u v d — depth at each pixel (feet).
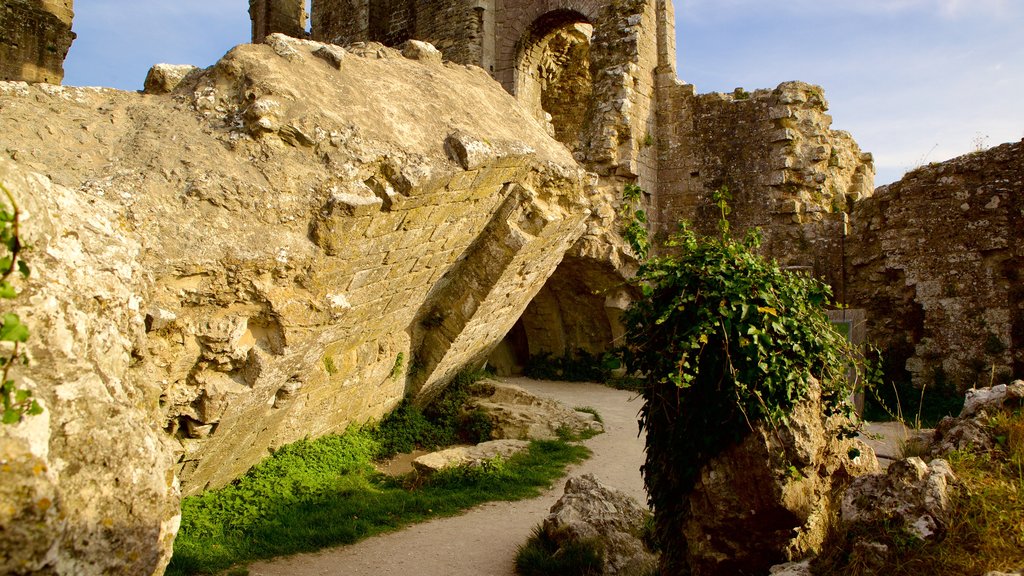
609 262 61.26
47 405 10.93
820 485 18.25
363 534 27.89
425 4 82.79
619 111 65.36
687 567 19.03
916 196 56.49
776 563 17.31
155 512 12.28
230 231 22.49
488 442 41.39
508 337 73.46
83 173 20.74
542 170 35.14
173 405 23.32
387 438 40.91
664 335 19.16
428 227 30.63
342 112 26.84
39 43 55.93
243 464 30.78
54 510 10.28
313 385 33.12
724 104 68.03
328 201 24.45
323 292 26.14
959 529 14.71
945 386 53.62
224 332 23.16
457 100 33.09
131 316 14.61
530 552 24.94
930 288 55.21
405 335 39.96
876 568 14.71
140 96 25.40
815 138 65.51
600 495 27.40
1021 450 17.61
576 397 59.72
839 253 61.52
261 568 24.41
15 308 11.07
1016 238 52.37
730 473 17.58
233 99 25.39
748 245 20.24
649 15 70.28
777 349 17.60
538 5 77.97
